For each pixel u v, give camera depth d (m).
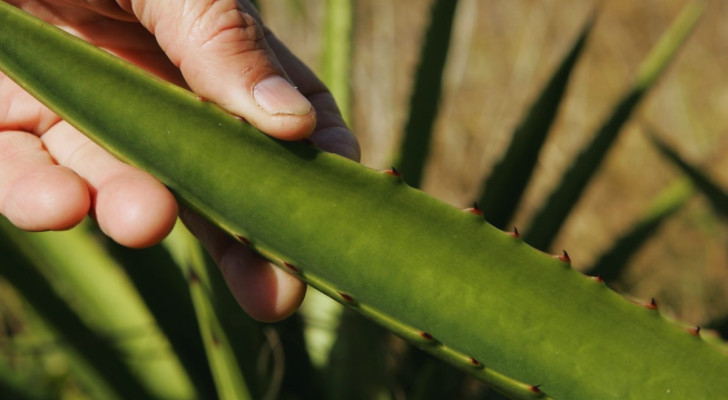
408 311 0.40
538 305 0.40
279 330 0.59
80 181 0.43
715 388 0.39
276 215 0.40
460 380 0.61
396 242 0.40
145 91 0.39
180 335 0.59
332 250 0.40
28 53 0.39
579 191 0.63
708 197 0.66
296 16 1.21
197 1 0.43
